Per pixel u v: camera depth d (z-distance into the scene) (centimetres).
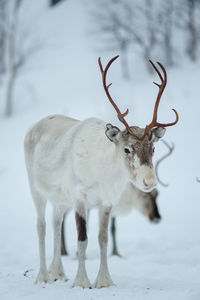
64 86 12106
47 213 4847
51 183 2222
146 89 10262
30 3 17512
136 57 13300
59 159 2164
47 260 2886
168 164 6425
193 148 6912
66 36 15275
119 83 11381
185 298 1722
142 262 2691
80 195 2031
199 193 5303
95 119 2166
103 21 14050
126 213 3294
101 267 2028
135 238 3641
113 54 13862
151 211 3375
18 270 2534
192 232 3684
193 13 12975
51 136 2295
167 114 8606
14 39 13988
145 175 1798
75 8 16675
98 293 1850
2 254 3128
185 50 13112
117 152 1930
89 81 12138
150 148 1853
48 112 10344
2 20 14125
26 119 10338
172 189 5522
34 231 4078
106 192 2011
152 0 13938
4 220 4609
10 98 11262
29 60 14088
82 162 2025
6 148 8494
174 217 4406
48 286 2041
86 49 14300
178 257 2789
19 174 6938
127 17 13875
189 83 10244
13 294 1903
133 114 8750
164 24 13225
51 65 13750
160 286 2017
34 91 12169
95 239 3628
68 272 2433
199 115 8319
